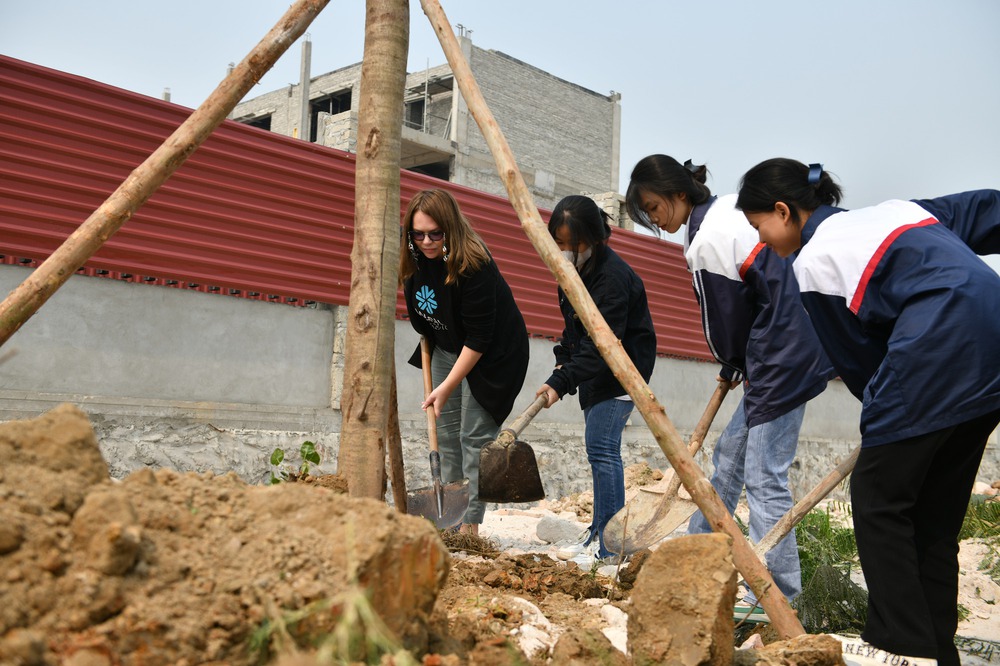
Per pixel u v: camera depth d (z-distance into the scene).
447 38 3.41
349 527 1.93
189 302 6.25
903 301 2.66
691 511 4.13
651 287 9.56
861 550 2.75
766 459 3.73
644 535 4.22
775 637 3.43
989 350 2.55
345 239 7.03
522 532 6.18
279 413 6.56
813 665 2.42
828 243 2.82
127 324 5.97
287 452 6.48
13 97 5.75
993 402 2.54
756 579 2.78
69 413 1.97
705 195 4.01
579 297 3.01
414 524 2.03
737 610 3.42
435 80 32.28
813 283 2.83
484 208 8.16
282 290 6.64
